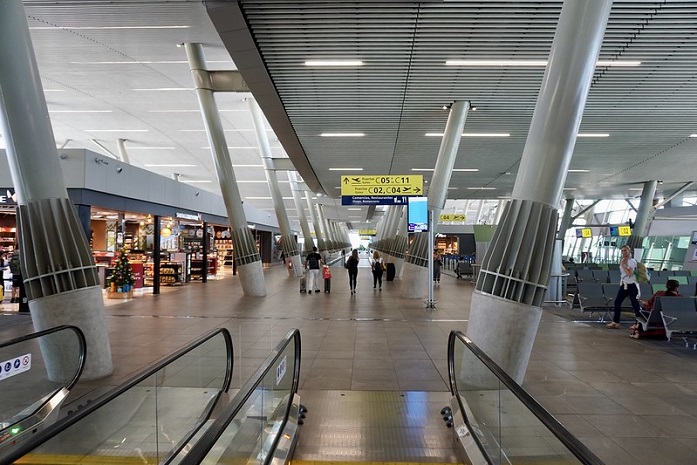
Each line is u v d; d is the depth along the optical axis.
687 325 8.70
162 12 10.31
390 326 10.66
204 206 22.83
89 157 13.12
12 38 6.27
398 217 37.84
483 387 4.10
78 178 12.91
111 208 14.49
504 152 18.95
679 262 27.69
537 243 5.32
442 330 10.15
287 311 13.10
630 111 13.26
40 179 6.50
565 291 16.31
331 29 8.91
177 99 20.67
